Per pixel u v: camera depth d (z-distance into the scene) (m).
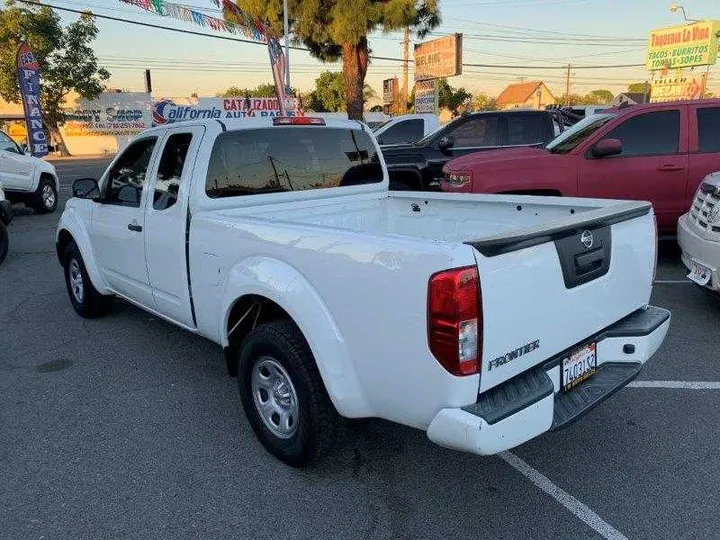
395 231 4.86
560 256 2.62
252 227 3.16
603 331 3.03
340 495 2.99
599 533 2.67
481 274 2.26
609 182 6.96
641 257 3.20
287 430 3.19
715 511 2.79
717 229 4.88
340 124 4.52
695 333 5.02
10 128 40.94
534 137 10.20
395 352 2.47
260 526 2.78
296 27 22.55
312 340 2.80
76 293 5.91
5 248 8.63
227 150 3.84
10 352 5.04
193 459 3.35
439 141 10.20
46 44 36.81
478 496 2.96
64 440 3.58
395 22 20.77
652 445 3.36
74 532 2.76
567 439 3.45
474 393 2.34
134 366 4.68
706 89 38.03
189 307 3.89
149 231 4.16
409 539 2.68
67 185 20.81
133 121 45.66
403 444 3.45
